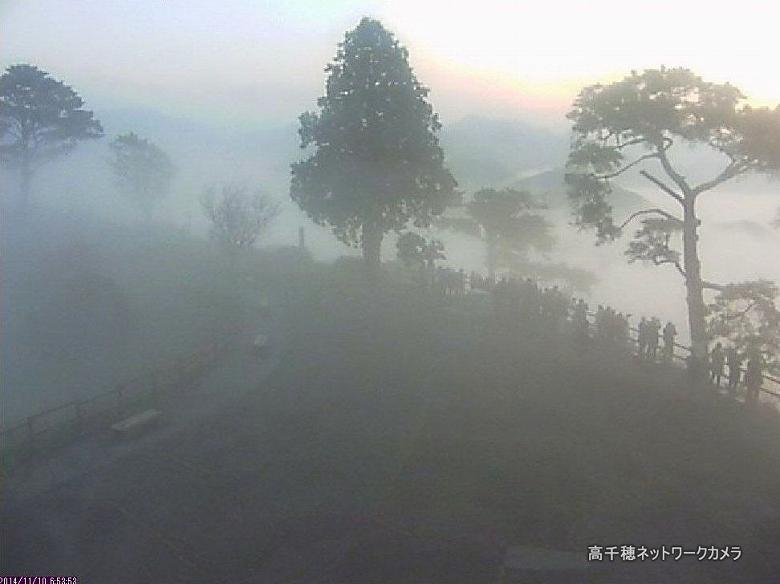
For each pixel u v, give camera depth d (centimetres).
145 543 1666
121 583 1528
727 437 2125
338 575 1532
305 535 1680
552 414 2306
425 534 1661
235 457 2075
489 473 1927
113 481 1947
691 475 1902
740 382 2491
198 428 2280
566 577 1497
